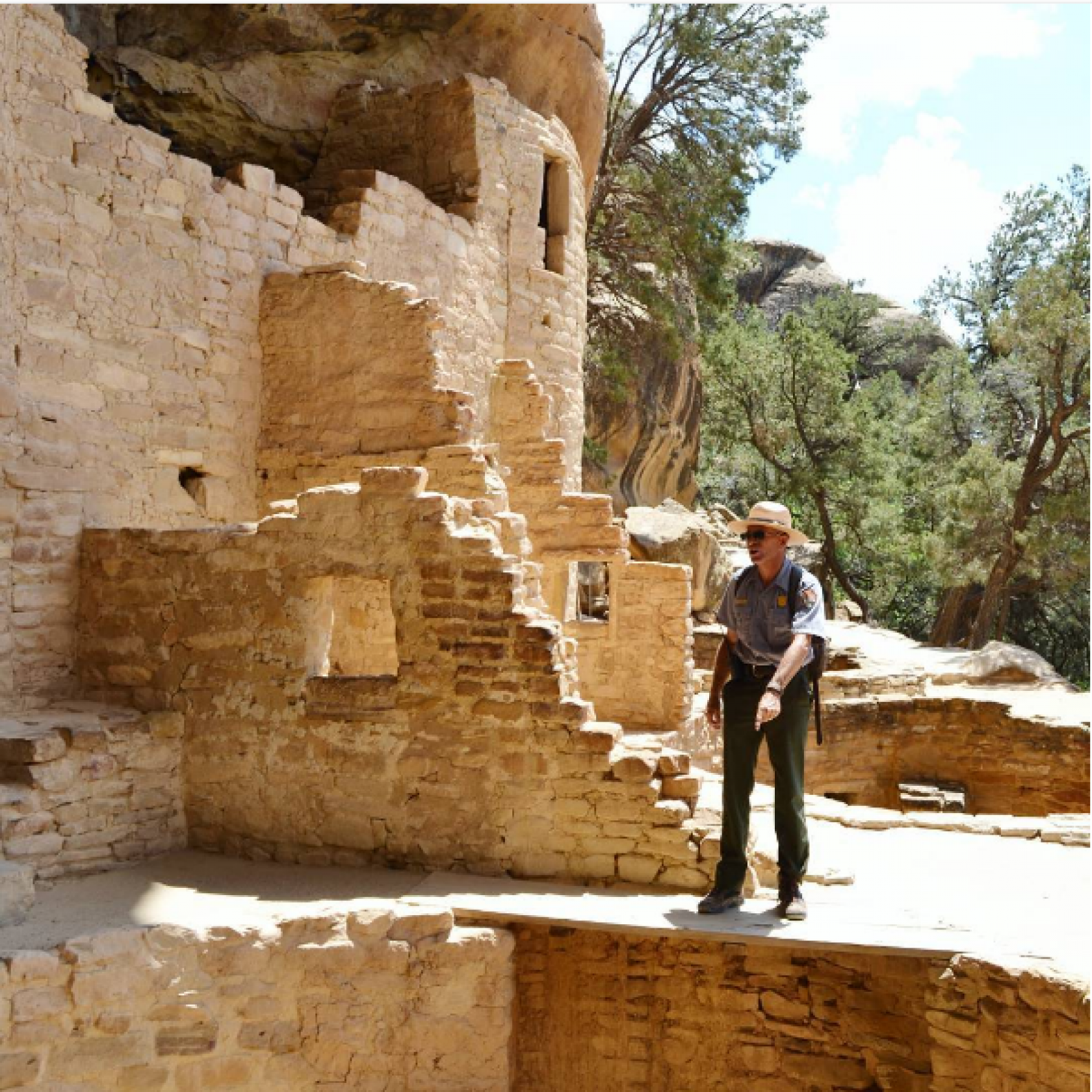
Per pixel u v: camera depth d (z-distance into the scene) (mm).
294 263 10055
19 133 7523
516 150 13023
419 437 9273
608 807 6238
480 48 13648
